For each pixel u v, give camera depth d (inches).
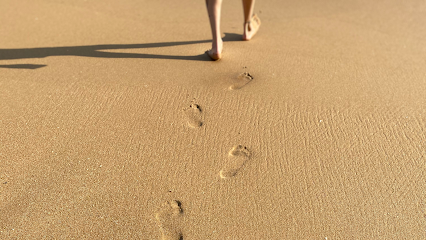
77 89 73.2
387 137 64.3
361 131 65.4
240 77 79.3
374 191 54.6
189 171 56.9
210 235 48.5
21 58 84.3
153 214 50.7
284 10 117.1
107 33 97.8
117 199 52.3
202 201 52.6
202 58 86.2
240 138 63.1
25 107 67.8
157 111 68.3
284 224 50.0
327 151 61.1
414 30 105.7
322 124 66.7
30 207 50.6
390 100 73.5
